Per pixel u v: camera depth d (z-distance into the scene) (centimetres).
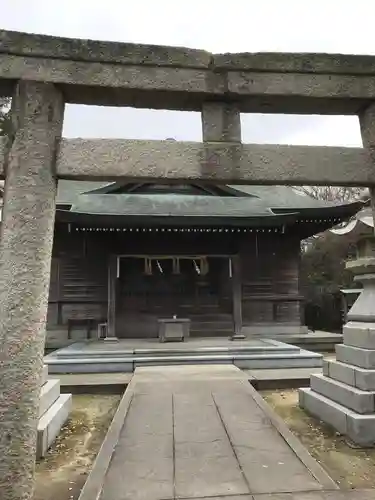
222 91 367
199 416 540
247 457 401
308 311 2173
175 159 354
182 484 342
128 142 352
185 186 1733
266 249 1570
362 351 512
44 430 452
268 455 406
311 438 495
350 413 489
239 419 526
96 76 353
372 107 390
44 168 334
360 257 594
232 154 362
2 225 323
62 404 558
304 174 366
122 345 1195
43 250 325
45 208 330
